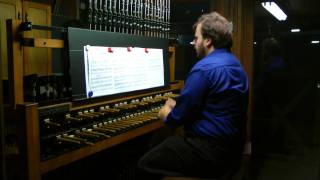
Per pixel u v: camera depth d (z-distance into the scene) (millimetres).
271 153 4074
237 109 1750
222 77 1688
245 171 3254
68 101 1793
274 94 4281
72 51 1820
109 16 2271
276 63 4102
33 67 2033
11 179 1557
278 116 4312
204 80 1663
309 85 4207
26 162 1494
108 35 2107
